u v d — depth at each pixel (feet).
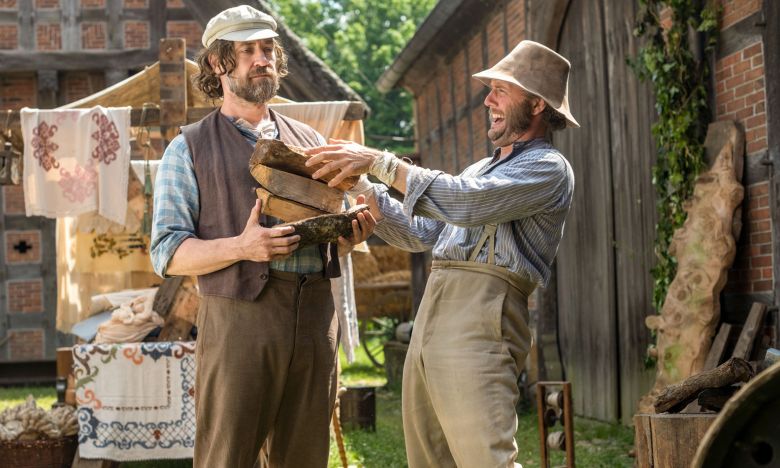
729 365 9.59
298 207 9.44
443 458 10.28
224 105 10.23
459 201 9.41
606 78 25.25
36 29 44.24
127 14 44.42
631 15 23.73
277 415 9.98
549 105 9.90
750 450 6.15
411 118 96.27
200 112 19.62
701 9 19.74
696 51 19.67
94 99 20.17
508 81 9.87
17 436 17.42
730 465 6.20
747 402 5.95
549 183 9.56
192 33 44.50
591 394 26.37
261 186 9.68
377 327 55.47
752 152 18.26
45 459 17.44
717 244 18.43
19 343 44.68
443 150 44.55
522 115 9.96
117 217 18.95
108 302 21.44
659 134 20.20
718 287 18.38
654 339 22.43
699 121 19.56
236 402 9.41
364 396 24.81
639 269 23.54
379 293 45.16
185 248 9.45
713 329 18.49
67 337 44.91
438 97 45.32
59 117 19.07
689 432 8.87
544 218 9.77
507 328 9.59
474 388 9.41
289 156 9.32
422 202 9.52
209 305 9.56
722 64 19.17
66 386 19.54
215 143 9.86
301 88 32.78
